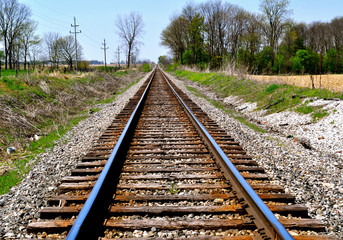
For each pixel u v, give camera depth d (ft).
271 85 42.52
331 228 9.11
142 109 32.63
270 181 12.82
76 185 11.83
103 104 40.34
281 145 20.39
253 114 36.40
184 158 15.62
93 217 8.86
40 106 32.14
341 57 158.30
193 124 24.18
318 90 33.88
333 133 23.29
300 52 155.43
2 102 27.40
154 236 8.43
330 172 14.65
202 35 191.01
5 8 180.24
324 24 196.13
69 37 226.79
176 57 267.80
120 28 234.79
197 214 9.65
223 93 55.36
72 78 54.34
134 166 14.39
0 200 11.28
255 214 9.09
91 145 19.11
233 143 18.85
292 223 8.87
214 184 11.95
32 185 12.67
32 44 188.96
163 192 11.43
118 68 194.90
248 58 151.02
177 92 50.16
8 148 19.08
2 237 8.61
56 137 22.57
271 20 161.79
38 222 8.95
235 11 186.70
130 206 9.94
